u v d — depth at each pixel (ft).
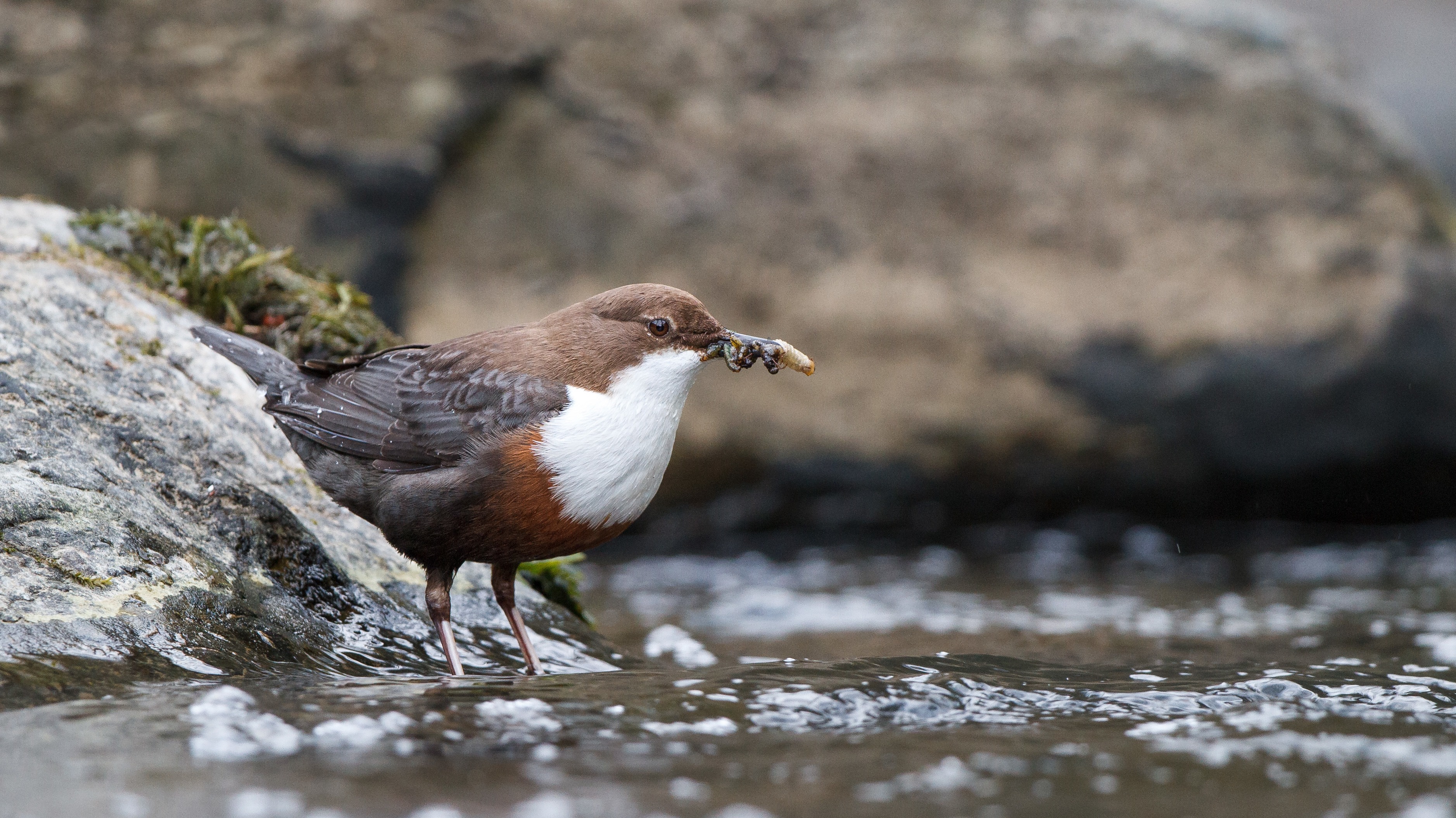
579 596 25.21
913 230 41.88
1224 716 15.98
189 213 39.09
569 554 19.07
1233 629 26.66
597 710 15.15
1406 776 13.33
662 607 31.99
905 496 42.29
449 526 18.03
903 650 24.48
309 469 19.11
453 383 18.60
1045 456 41.70
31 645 15.34
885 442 41.70
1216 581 35.40
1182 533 42.68
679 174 41.88
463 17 41.29
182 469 18.90
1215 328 40.86
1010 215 41.93
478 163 41.29
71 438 17.90
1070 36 42.78
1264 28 43.21
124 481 17.99
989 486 42.19
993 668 19.03
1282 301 40.93
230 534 18.62
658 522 42.16
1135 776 13.23
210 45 39.93
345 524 20.99
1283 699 17.04
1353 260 41.09
